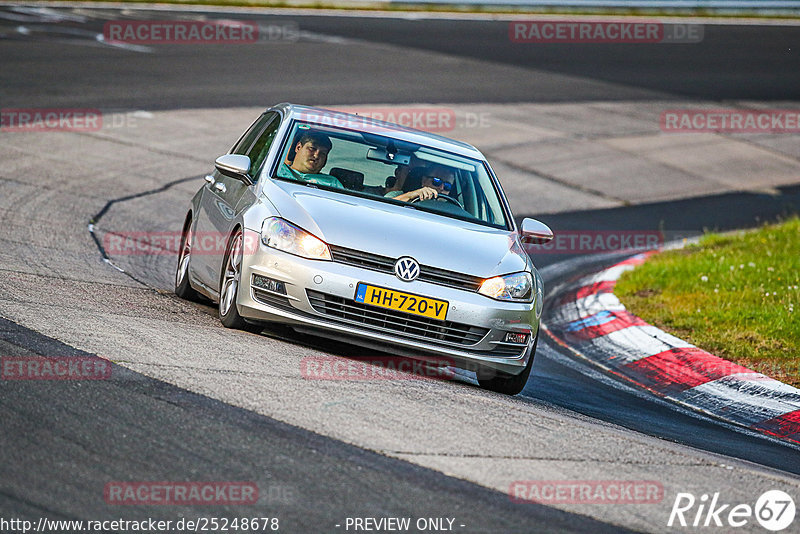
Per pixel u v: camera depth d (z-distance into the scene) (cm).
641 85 9781
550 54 10569
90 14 9456
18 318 2186
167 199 4775
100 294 2678
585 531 1489
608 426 2267
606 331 3641
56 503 1345
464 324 2312
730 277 4256
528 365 2477
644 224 5953
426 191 2630
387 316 2278
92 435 1579
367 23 11006
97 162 5125
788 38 12875
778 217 6444
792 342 3384
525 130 7688
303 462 1588
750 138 8538
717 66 10988
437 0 12338
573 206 6181
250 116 6644
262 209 2403
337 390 2014
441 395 2147
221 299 2536
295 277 2269
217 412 1758
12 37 7869
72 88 6575
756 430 2658
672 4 13475
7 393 1698
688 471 1875
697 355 3238
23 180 4456
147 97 6694
